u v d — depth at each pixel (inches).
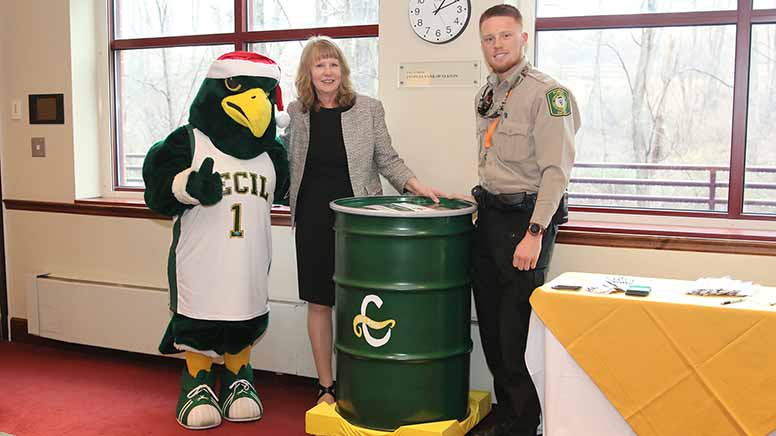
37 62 169.6
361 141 123.9
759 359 84.7
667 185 128.3
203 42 161.2
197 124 121.6
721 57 122.9
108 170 172.7
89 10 169.0
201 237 120.1
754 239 112.8
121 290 159.8
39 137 171.3
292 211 128.3
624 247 120.4
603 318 92.1
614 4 127.8
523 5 128.0
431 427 109.2
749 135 122.6
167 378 151.9
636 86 128.3
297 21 153.0
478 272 113.3
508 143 106.2
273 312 145.3
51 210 171.8
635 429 91.7
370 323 109.9
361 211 108.0
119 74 172.2
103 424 127.1
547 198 101.2
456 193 131.4
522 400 108.7
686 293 94.2
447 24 128.4
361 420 112.7
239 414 127.7
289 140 129.1
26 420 128.6
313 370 143.3
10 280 177.5
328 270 125.1
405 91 133.1
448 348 111.7
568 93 103.2
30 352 168.9
